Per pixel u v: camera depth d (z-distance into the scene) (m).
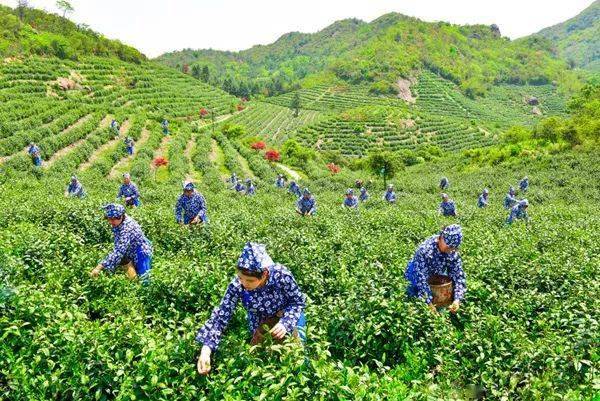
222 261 8.57
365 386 4.47
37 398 4.59
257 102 198.38
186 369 4.75
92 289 7.07
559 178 45.78
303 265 8.87
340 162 87.56
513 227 16.00
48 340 4.99
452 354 6.03
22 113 57.03
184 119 122.75
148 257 8.20
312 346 5.11
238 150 74.00
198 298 7.11
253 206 23.92
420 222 15.90
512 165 56.66
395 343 6.33
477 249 11.20
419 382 4.89
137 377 4.52
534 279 9.05
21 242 8.24
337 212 18.58
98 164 42.84
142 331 5.33
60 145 46.88
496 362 5.65
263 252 4.70
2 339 4.96
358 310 6.52
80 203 13.60
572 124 66.19
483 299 8.02
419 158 96.81
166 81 157.50
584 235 14.00
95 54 148.25
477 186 45.97
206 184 43.19
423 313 6.54
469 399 5.42
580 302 7.35
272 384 4.34
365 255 10.18
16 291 5.57
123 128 63.84
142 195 24.88
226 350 4.99
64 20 162.62
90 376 4.78
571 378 5.41
